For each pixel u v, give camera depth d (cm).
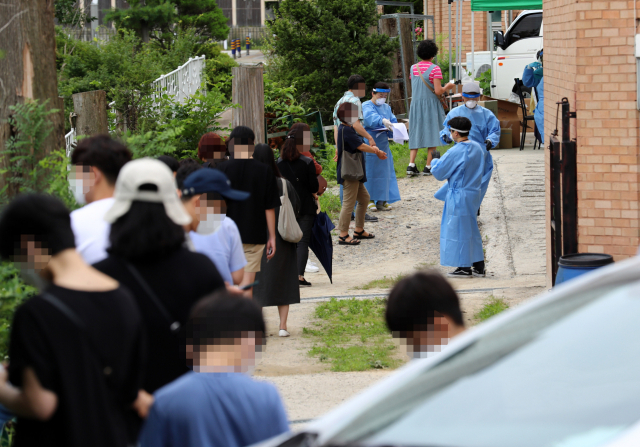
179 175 938
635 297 441
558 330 443
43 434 479
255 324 471
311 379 1074
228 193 783
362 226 2108
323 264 1625
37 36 1005
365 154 2269
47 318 475
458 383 430
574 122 1191
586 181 1175
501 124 3020
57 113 1039
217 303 474
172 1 6406
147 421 471
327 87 3662
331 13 3625
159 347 563
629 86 1131
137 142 1024
